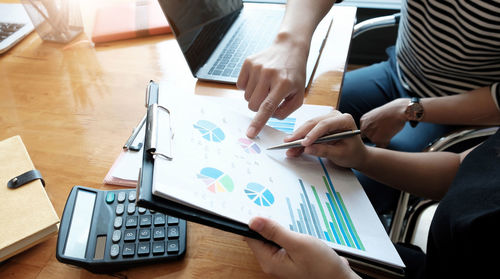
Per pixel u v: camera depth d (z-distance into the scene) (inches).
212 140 19.5
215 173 17.3
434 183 26.6
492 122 33.5
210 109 21.8
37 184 19.8
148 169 15.8
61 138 25.6
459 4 31.2
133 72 32.2
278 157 21.0
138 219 19.0
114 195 20.2
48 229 18.4
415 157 26.8
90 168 23.2
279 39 28.2
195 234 19.3
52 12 34.4
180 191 15.1
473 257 18.8
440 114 33.9
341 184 20.4
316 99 28.4
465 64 34.6
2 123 27.0
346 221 18.0
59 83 31.1
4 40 36.1
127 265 17.6
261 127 22.0
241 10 39.9
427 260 23.2
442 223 21.1
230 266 18.0
